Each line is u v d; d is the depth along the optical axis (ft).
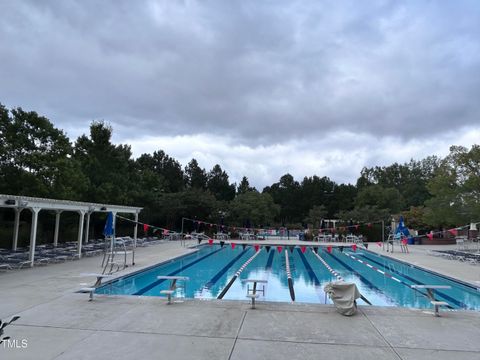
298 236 110.52
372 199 154.51
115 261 49.67
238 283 41.73
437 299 34.81
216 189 192.54
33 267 42.14
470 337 18.97
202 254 69.51
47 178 62.23
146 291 36.11
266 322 20.98
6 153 57.77
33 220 42.06
